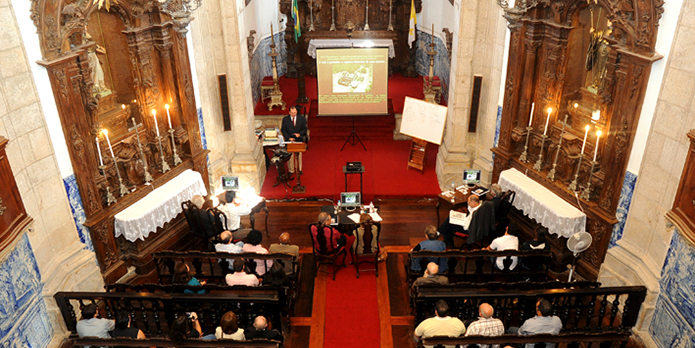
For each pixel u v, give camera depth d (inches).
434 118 448.5
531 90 363.9
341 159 506.3
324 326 298.4
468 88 424.2
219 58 409.7
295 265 312.0
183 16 343.9
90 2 284.8
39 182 271.0
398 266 353.1
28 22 255.3
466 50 410.6
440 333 234.4
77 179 295.1
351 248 344.2
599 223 310.5
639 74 268.5
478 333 232.4
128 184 346.0
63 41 271.6
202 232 347.3
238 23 400.2
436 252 292.2
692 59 239.8
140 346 215.0
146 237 343.6
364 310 310.8
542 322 231.1
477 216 329.1
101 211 314.7
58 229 286.5
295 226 406.0
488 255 295.1
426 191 446.9
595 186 318.7
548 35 339.0
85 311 243.3
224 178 387.9
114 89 354.6
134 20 325.4
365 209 362.0
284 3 637.3
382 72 496.1
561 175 349.4
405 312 309.3
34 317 263.0
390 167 490.3
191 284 275.6
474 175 394.9
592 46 324.2
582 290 251.0
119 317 235.1
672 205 254.2
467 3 396.2
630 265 287.4
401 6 643.5
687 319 243.6
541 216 337.4
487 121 420.2
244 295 254.1
